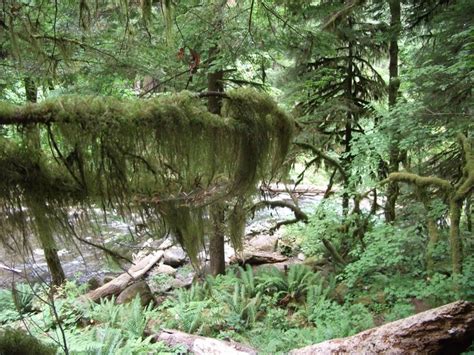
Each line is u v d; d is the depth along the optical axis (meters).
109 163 1.58
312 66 8.93
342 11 7.54
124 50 4.87
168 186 1.73
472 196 6.46
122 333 6.43
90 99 1.55
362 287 7.05
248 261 10.35
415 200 6.97
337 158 8.68
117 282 8.38
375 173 8.25
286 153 1.99
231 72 7.46
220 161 1.80
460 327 3.83
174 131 1.65
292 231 8.55
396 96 8.01
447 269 5.81
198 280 8.43
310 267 8.49
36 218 1.57
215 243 8.34
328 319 6.37
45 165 1.56
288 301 7.64
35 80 4.61
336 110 8.64
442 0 6.76
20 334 2.12
